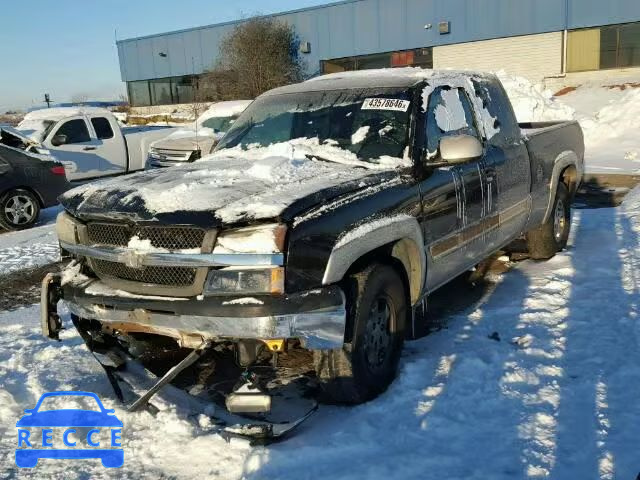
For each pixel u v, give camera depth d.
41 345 4.96
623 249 6.70
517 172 5.55
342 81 5.14
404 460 3.10
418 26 29.45
